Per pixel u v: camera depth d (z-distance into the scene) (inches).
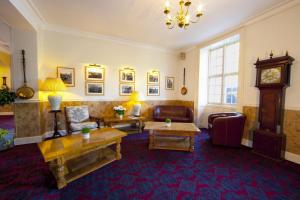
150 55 208.1
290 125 107.8
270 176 87.2
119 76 188.1
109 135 103.2
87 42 168.1
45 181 80.4
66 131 153.8
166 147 124.6
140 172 90.0
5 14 106.0
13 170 91.0
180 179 83.5
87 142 89.0
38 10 121.6
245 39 137.9
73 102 164.1
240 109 142.6
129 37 178.9
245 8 114.9
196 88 202.5
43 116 147.5
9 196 69.2
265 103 116.6
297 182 81.6
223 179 84.0
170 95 227.8
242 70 140.3
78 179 82.2
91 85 172.2
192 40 185.3
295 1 103.6
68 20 139.0
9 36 128.0
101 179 82.5
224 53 177.6
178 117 191.5
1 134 64.1
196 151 122.5
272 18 117.7
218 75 187.2
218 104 188.1
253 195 71.2
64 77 158.6
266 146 112.4
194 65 206.2
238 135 129.3
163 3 110.2
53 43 152.6
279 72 108.0
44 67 149.9
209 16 126.9
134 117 175.9
